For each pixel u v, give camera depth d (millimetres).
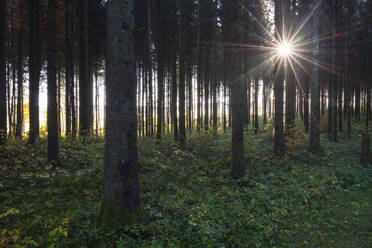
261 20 15984
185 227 5129
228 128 23969
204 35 21234
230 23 8633
